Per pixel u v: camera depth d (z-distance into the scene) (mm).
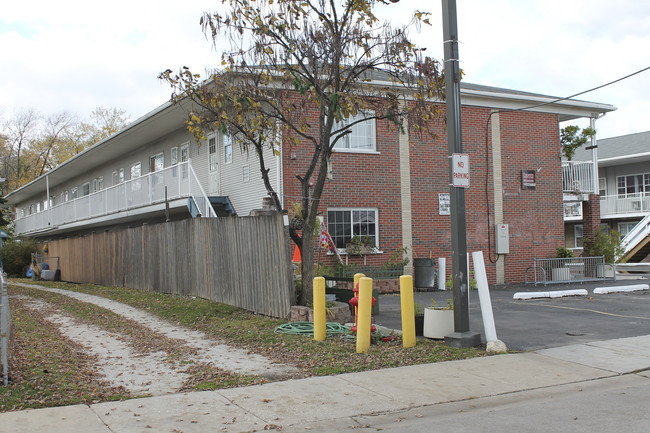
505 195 20500
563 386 7070
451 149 9273
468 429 5473
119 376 7453
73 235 36000
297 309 11258
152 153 25766
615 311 12969
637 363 8094
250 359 8391
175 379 7297
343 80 13320
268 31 11859
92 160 30969
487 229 20125
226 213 19672
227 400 6391
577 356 8531
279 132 13844
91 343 9805
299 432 5473
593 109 22188
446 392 6750
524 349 9055
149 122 21734
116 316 13055
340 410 6098
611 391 6824
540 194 21125
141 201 21391
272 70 12531
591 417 5762
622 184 34719
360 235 18281
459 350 8812
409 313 9000
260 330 10516
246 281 13109
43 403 6102
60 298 17438
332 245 17203
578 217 31594
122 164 29297
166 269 17500
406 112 12523
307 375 7465
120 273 21094
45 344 9195
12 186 61656
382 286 17391
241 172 19109
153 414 5879
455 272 9242
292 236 12352
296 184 17203
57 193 41312
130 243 20266
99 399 6363
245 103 12055
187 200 18141
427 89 12266
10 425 5438
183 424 5602
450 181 9281
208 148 21297
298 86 11906
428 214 19250
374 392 6727
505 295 16766
